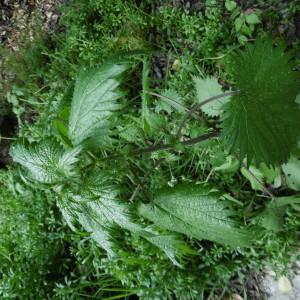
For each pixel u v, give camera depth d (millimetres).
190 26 387
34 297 417
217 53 382
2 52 479
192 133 341
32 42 474
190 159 383
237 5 389
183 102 378
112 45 417
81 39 436
